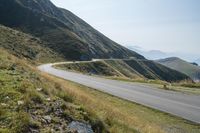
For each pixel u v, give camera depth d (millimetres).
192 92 31172
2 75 12406
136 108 23000
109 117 12383
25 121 7762
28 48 126562
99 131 9781
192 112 21531
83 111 10805
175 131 16609
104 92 30625
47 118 8766
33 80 13625
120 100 26344
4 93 9547
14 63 18453
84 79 45562
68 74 57688
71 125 8984
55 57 156750
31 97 9938
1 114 7949
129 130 12156
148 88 34469
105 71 172125
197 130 17156
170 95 28969
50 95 11734
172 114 20859
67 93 13375
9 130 7227
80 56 187875
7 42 105812
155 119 19469
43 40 197375
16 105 8836
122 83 40250
